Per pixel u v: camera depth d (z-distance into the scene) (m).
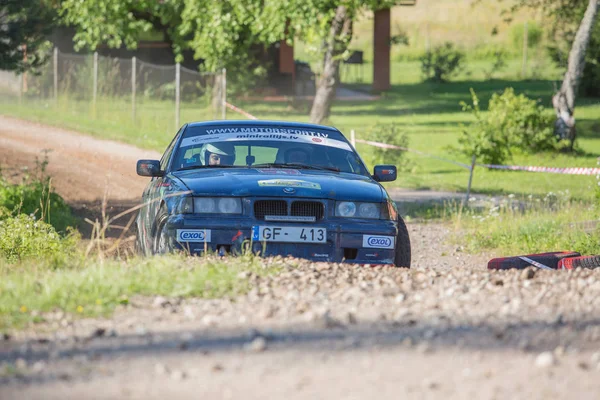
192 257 27.22
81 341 17.50
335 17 103.88
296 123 35.56
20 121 108.00
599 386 14.77
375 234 29.31
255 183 29.28
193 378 15.20
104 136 97.06
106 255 33.12
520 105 101.50
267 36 120.75
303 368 15.70
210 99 134.25
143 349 16.89
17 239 35.53
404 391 14.52
